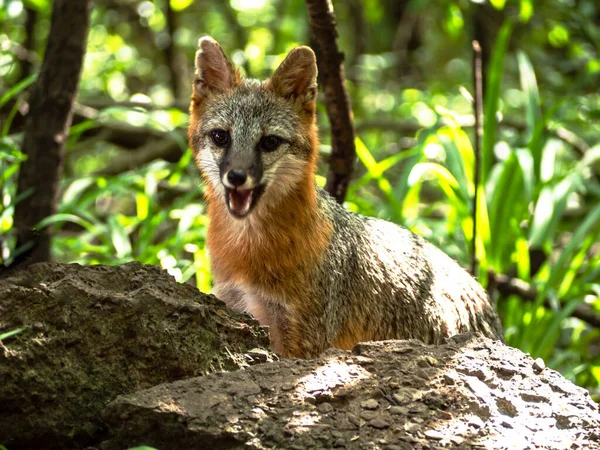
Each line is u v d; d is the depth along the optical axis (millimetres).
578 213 17422
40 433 6500
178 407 6164
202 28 23516
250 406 6301
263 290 9367
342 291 9703
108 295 6891
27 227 11133
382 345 7316
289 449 5988
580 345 13938
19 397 6449
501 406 6660
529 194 12469
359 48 24625
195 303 7262
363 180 14180
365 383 6703
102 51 20375
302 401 6410
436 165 12766
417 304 10242
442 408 6500
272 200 9234
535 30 21516
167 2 20844
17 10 14578
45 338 6652
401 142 20250
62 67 11102
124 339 6828
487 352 7301
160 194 17531
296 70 9906
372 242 10250
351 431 6180
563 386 6988
